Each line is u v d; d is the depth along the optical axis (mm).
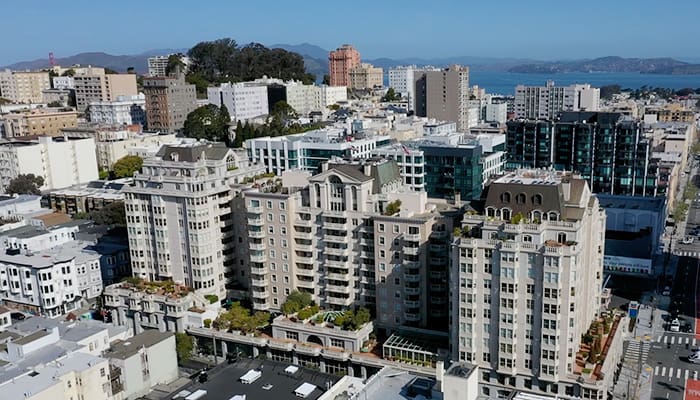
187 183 196250
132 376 164625
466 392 111812
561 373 147250
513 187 153000
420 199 175375
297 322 181000
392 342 170250
